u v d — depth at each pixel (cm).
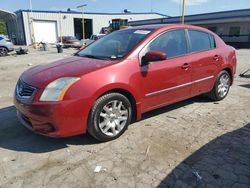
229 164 291
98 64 344
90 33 4753
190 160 300
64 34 4250
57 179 267
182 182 261
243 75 843
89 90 311
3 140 355
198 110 471
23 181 265
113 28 3353
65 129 307
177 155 311
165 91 399
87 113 316
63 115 300
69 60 391
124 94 356
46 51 2264
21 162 300
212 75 487
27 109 309
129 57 355
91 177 270
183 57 421
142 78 362
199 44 462
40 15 3912
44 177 271
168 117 434
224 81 530
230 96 570
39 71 350
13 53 1959
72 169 285
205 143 340
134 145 337
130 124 402
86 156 311
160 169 283
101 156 311
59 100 298
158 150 323
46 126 309
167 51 402
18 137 365
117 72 336
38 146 338
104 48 413
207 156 308
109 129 345
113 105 341
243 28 3000
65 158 307
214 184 257
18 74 930
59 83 305
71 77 312
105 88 321
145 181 262
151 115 443
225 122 412
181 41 427
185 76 425
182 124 404
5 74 934
